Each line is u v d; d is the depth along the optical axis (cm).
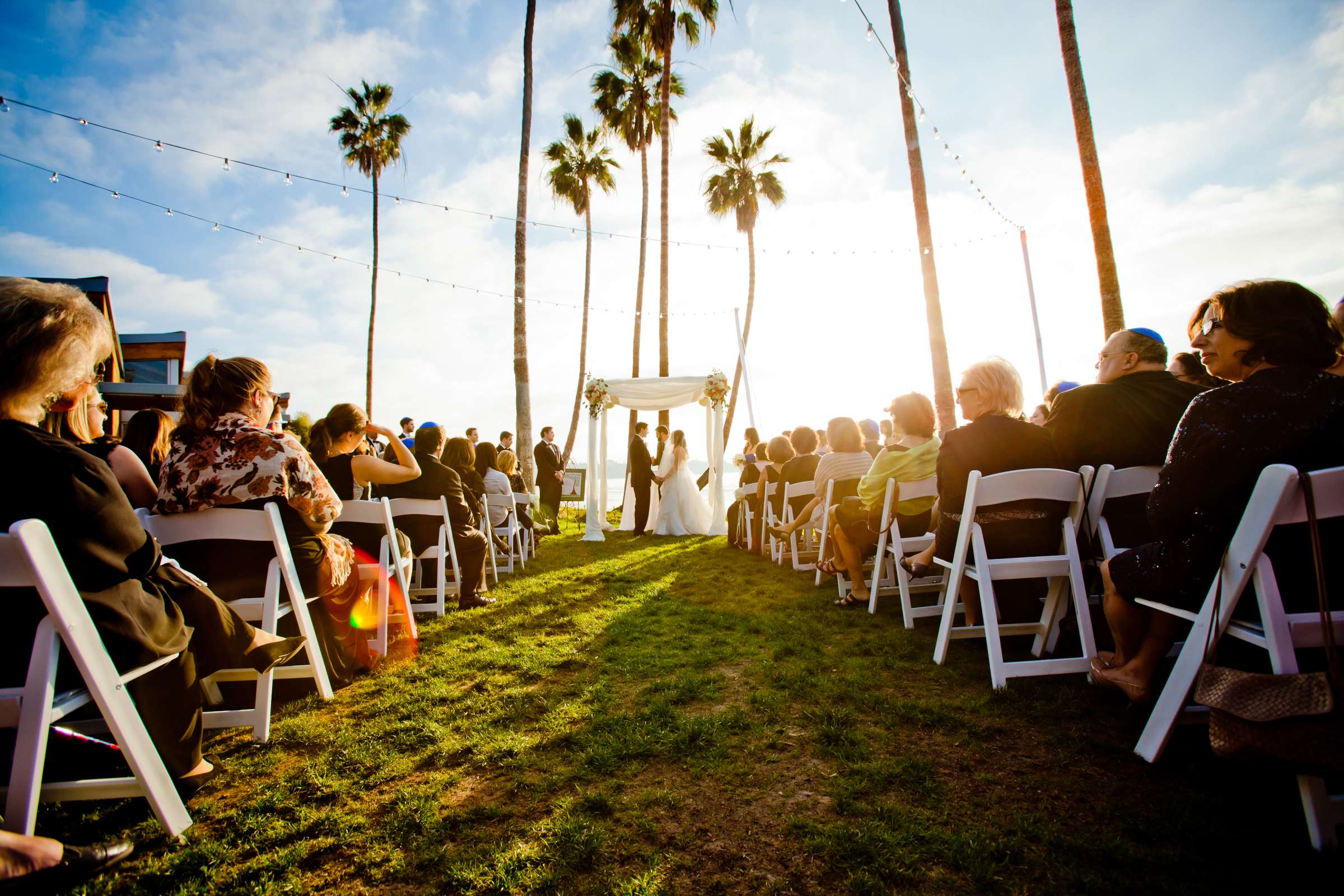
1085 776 198
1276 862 153
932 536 383
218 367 265
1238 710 150
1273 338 179
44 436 160
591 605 480
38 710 151
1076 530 279
